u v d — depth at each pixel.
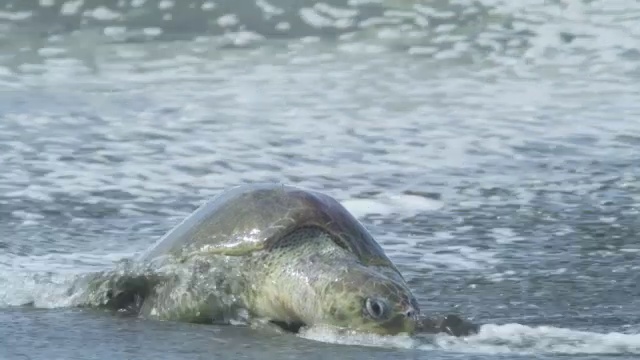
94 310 21.44
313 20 56.94
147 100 44.75
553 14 56.72
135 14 58.09
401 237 28.09
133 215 30.61
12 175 34.50
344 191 33.19
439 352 18.27
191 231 21.23
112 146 38.25
